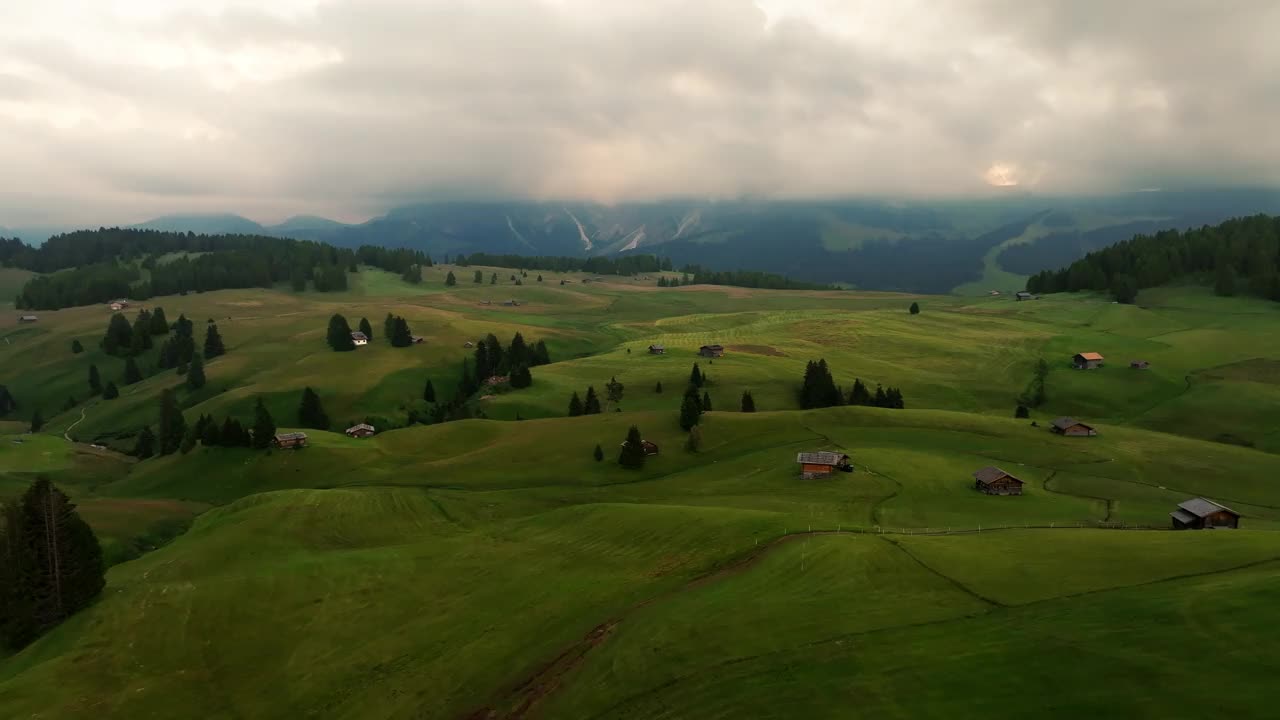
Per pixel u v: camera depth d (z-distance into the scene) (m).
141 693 49.47
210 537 79.94
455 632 55.75
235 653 54.28
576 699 43.97
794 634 45.91
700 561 63.25
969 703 35.50
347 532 82.81
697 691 41.41
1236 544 52.09
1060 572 50.72
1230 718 30.70
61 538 61.34
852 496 86.06
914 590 50.66
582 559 68.12
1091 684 35.09
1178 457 103.31
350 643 55.16
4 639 59.22
